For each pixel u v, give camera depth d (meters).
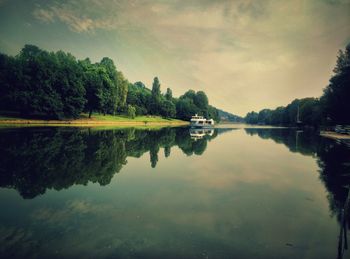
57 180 13.64
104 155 21.42
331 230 8.02
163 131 59.94
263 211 9.56
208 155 24.25
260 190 12.44
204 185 13.24
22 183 12.88
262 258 6.32
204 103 157.25
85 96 75.12
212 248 6.73
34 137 31.67
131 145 28.92
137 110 120.00
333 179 14.91
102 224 8.13
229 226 8.16
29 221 8.31
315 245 7.05
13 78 58.81
